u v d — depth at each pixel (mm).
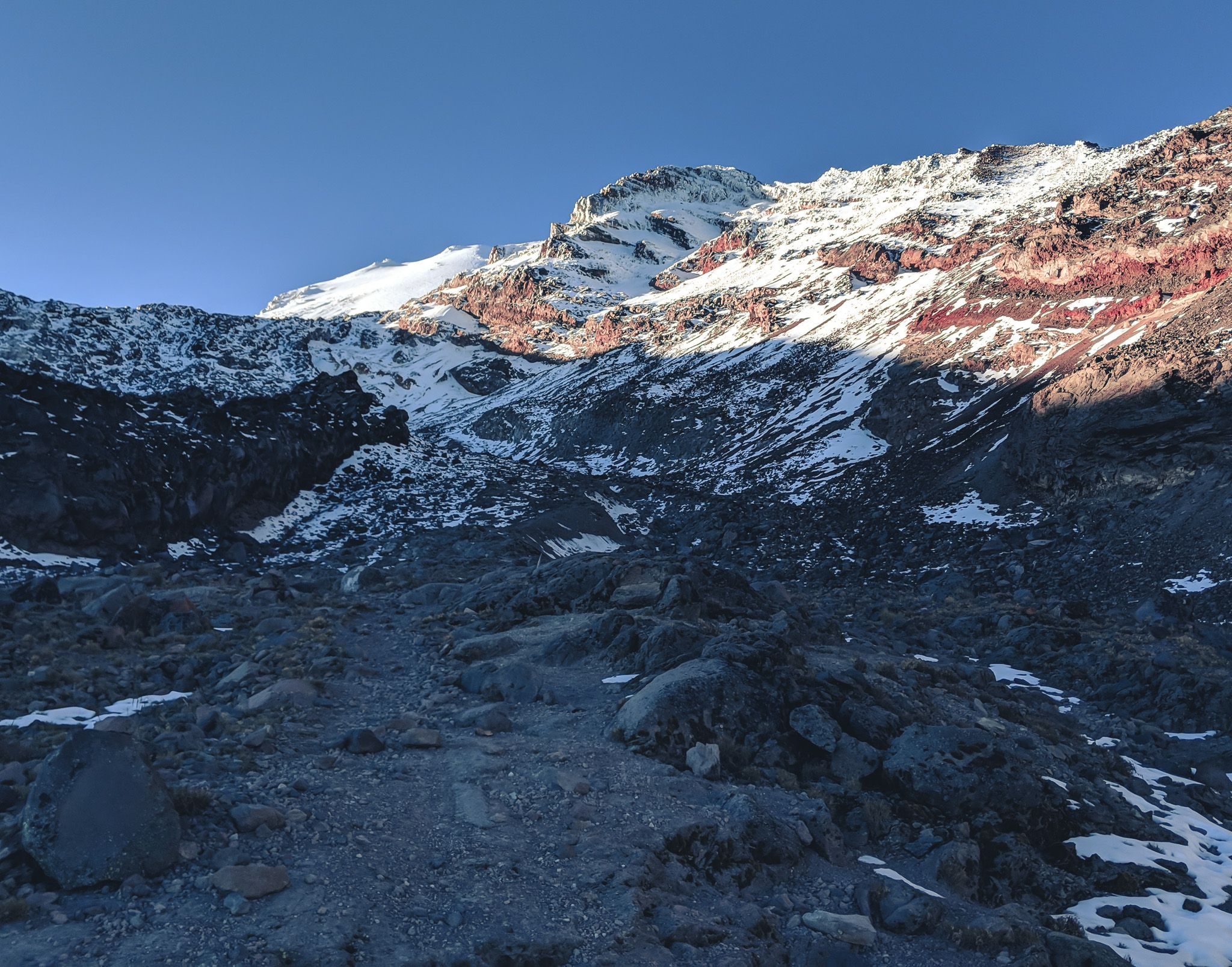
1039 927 9852
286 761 11719
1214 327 47875
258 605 26906
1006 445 55844
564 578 25188
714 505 70062
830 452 82250
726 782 12656
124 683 16328
